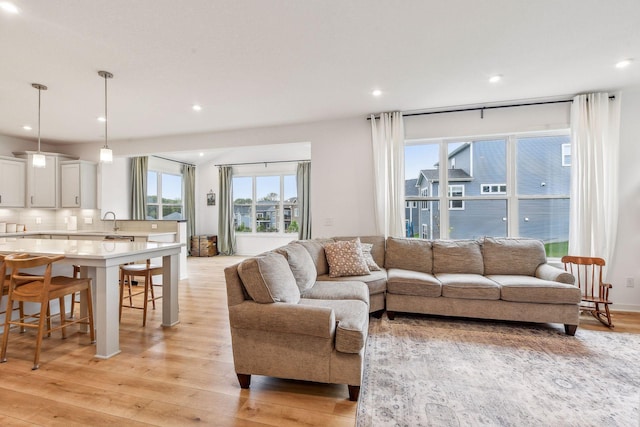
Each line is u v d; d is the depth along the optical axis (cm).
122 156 567
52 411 183
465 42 253
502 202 425
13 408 186
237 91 347
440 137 423
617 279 365
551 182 409
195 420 176
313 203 466
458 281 327
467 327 318
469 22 226
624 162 362
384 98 377
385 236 427
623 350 264
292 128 477
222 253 886
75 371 229
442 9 210
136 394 201
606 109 356
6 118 435
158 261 464
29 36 233
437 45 257
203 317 348
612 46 260
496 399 196
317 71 302
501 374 226
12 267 236
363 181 448
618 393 202
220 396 199
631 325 321
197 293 454
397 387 209
